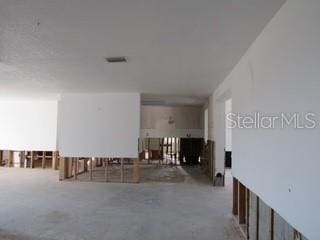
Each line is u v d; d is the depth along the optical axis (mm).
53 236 3412
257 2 2127
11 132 9195
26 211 4441
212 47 3227
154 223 3904
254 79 2988
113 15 2402
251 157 3078
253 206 3176
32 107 9117
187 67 4199
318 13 1583
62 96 7230
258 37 2846
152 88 6258
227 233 3545
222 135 6723
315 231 1583
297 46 1879
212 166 7141
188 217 4176
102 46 3256
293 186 1905
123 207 4703
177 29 2711
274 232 2465
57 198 5301
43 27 2676
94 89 6457
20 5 2213
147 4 2195
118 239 3336
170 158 11469
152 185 6602
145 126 10383
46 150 9031
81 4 2197
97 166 9688
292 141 1935
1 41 3100
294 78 1923
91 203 4957
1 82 5625
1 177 7621
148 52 3469
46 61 3953
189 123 10453
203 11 2307
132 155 6977
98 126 7105
